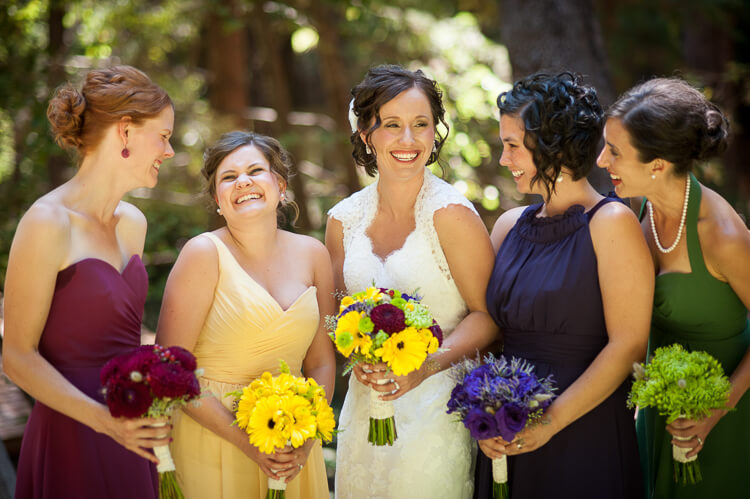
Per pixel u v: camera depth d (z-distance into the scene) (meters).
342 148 8.93
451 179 7.50
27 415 4.70
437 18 9.96
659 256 2.73
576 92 2.58
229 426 2.58
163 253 7.67
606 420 2.61
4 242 6.29
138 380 2.13
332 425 2.49
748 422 2.67
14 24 6.65
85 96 2.38
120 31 8.83
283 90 8.80
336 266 3.10
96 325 2.34
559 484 2.62
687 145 2.46
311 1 8.48
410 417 2.87
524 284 2.63
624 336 2.48
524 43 5.51
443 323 2.93
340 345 2.44
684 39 11.37
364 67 9.70
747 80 9.52
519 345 2.71
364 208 3.04
